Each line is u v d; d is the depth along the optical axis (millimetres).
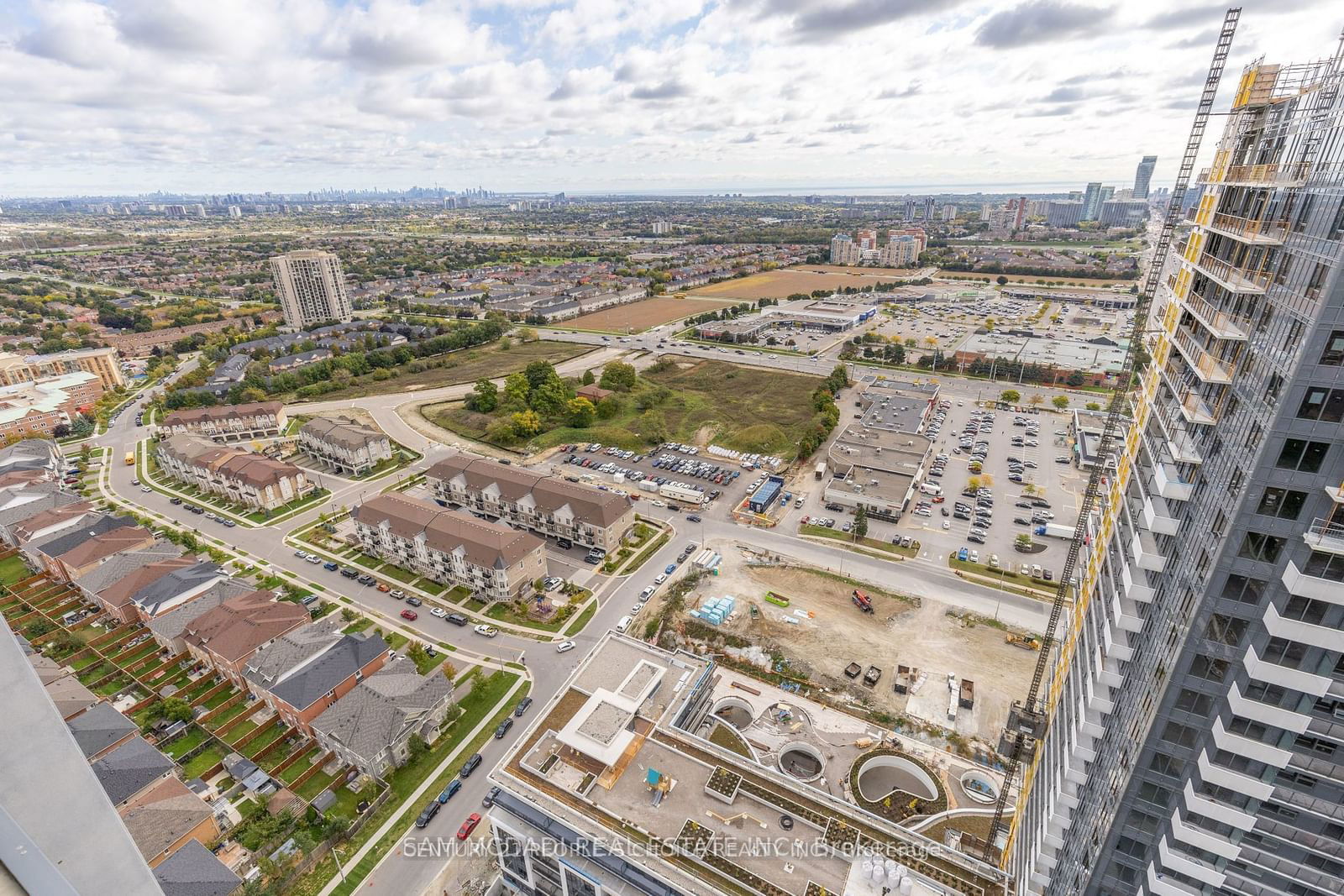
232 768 90125
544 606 123062
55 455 187750
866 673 104875
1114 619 58312
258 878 75812
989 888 62562
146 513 163125
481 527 130500
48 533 138750
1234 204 52906
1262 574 42469
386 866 78562
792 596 125250
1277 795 44250
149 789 81688
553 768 73062
